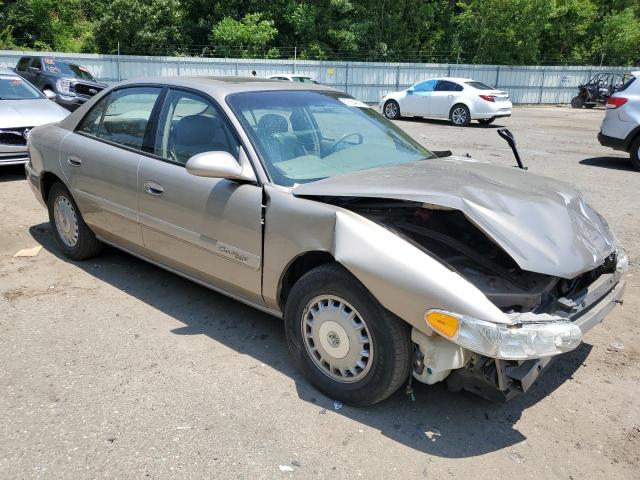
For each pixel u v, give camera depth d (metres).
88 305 4.21
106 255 5.23
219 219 3.46
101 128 4.52
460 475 2.60
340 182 3.16
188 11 33.47
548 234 2.84
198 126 3.72
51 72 15.52
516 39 32.72
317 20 32.34
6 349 3.55
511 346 2.47
